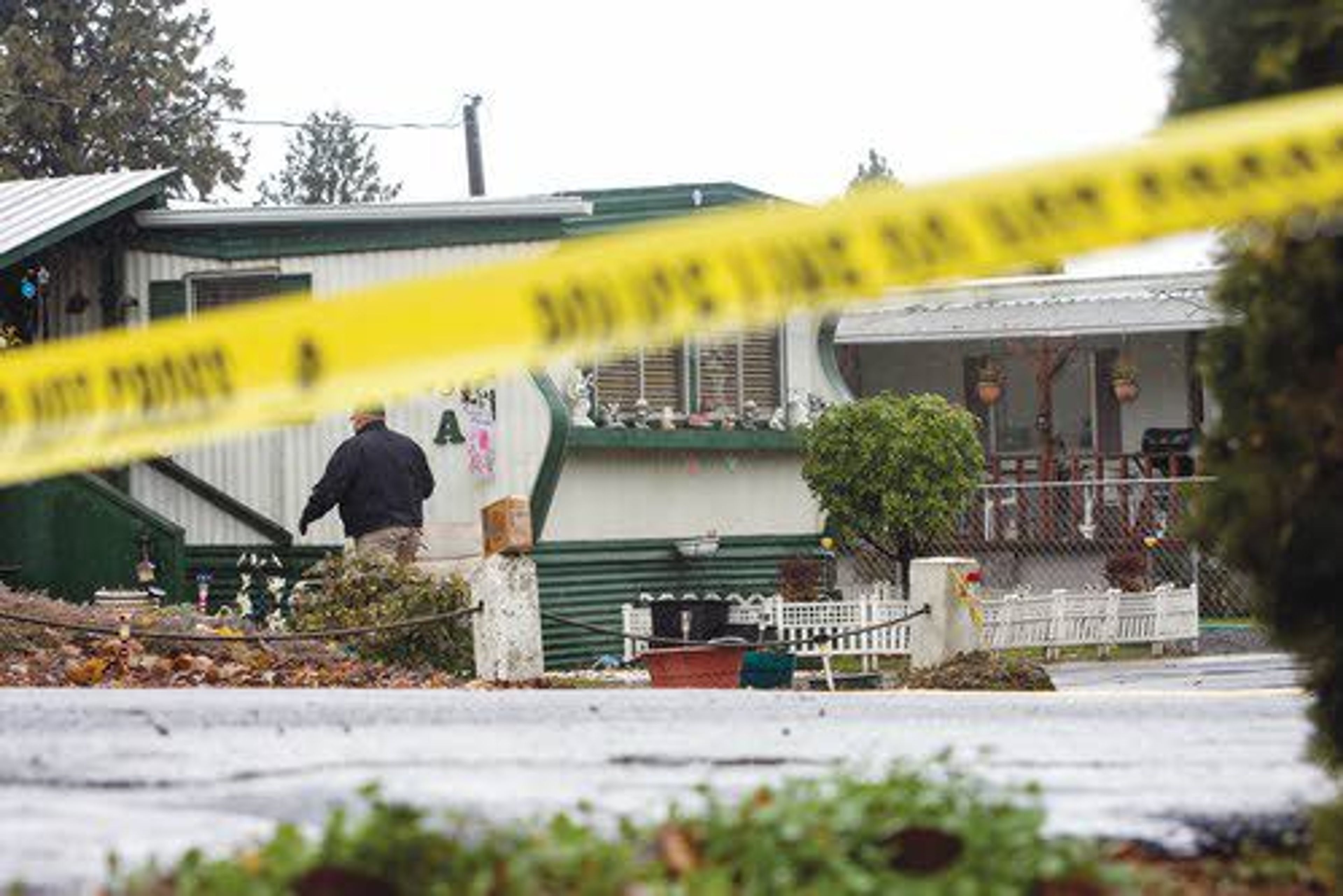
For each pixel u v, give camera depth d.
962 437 48.69
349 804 11.45
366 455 36.59
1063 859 8.26
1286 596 9.07
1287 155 8.04
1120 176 8.09
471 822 9.69
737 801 11.47
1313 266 8.77
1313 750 9.66
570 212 42.53
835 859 8.24
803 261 8.23
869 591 52.34
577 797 11.72
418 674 30.41
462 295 8.55
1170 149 8.11
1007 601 45.78
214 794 11.89
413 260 43.28
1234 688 33.41
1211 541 9.27
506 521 31.45
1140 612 48.66
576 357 8.46
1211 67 9.06
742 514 48.69
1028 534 63.16
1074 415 71.25
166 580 42.19
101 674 26.64
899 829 8.49
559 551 44.09
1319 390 8.79
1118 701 19.73
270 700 17.61
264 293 44.16
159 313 44.56
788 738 15.35
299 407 8.78
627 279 8.38
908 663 44.66
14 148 94.50
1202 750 14.71
